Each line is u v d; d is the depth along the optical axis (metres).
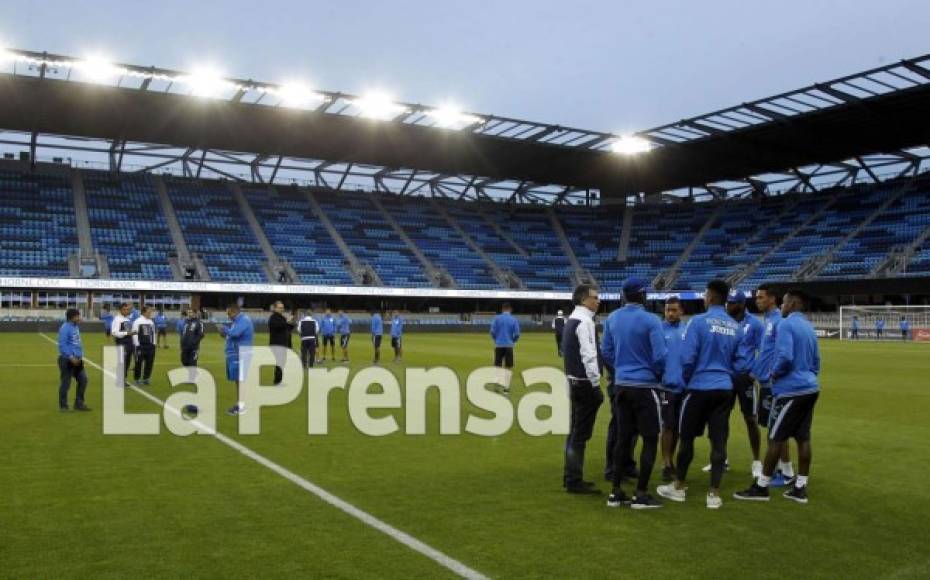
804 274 51.44
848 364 24.75
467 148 49.28
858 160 54.34
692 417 6.61
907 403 14.23
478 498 6.63
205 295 48.47
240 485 6.96
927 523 6.03
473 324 53.09
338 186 59.78
